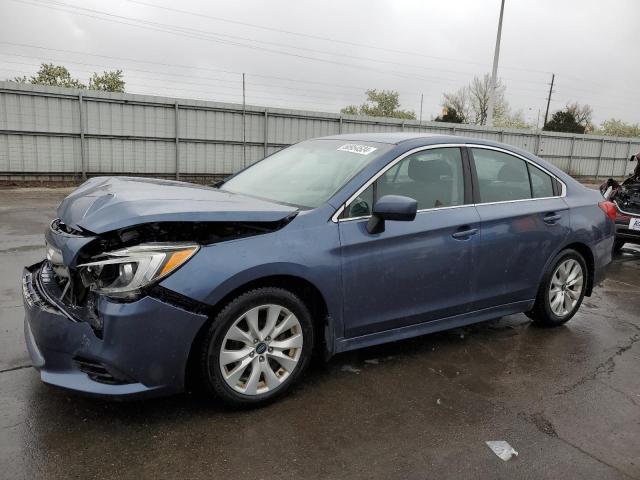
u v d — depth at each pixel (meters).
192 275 2.67
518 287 4.15
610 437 2.89
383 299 3.39
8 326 4.08
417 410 3.09
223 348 2.83
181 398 3.10
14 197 12.91
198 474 2.43
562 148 28.53
